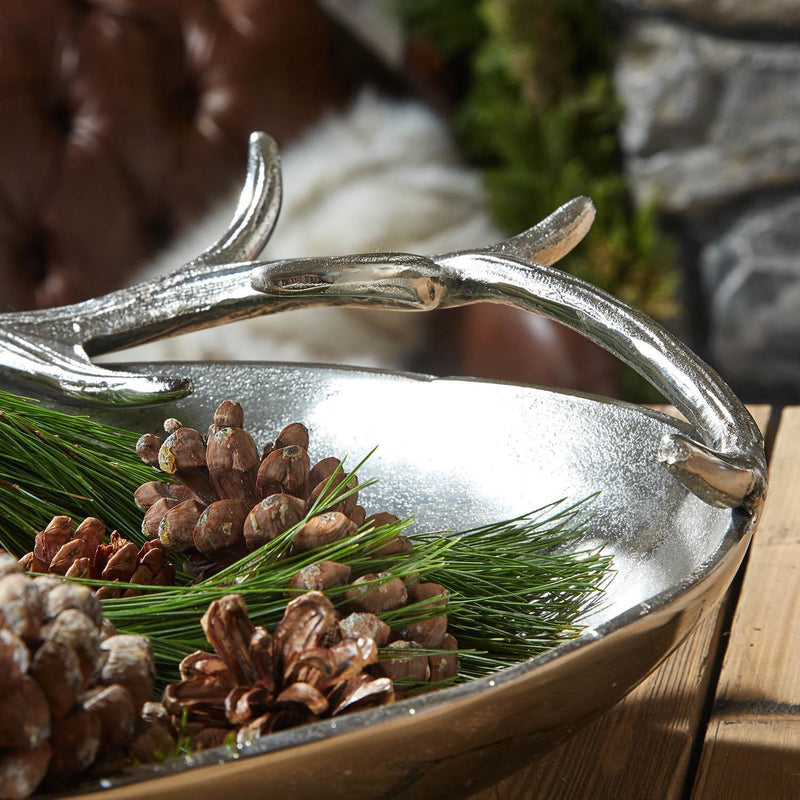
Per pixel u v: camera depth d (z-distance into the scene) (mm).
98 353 1030
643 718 918
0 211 2441
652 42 3352
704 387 869
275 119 2566
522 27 3059
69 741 748
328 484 875
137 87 2516
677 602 795
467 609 883
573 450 950
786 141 3322
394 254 917
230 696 786
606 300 900
